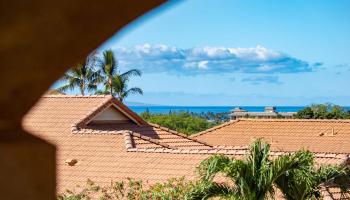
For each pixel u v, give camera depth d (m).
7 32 2.85
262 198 13.43
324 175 14.39
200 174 13.98
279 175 13.57
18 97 3.08
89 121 24.97
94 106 25.77
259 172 13.41
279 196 14.13
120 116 26.75
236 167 13.34
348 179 14.56
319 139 33.12
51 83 3.12
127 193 16.86
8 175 3.00
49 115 25.19
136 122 27.17
